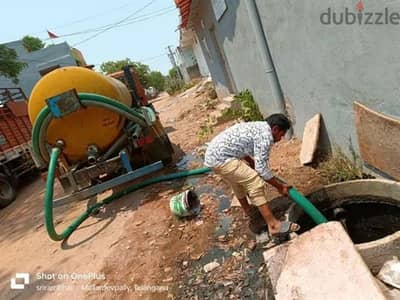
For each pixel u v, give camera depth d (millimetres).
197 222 4262
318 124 4430
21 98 12773
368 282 2037
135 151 6430
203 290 3061
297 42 4160
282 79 5258
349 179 3859
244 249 3414
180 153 7793
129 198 5863
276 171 4805
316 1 3338
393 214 3109
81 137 5480
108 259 4098
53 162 5012
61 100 4832
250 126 3182
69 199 5254
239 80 8633
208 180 5496
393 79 2699
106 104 5129
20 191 9914
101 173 5535
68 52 24562
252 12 5180
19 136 10539
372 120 3109
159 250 3928
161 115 17000
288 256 2502
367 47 2855
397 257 2434
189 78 35219
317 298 2094
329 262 2285
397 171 3053
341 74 3430
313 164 4527
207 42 11742
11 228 6781
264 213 3244
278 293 2262
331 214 3441
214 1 7539
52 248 4977
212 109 12641
